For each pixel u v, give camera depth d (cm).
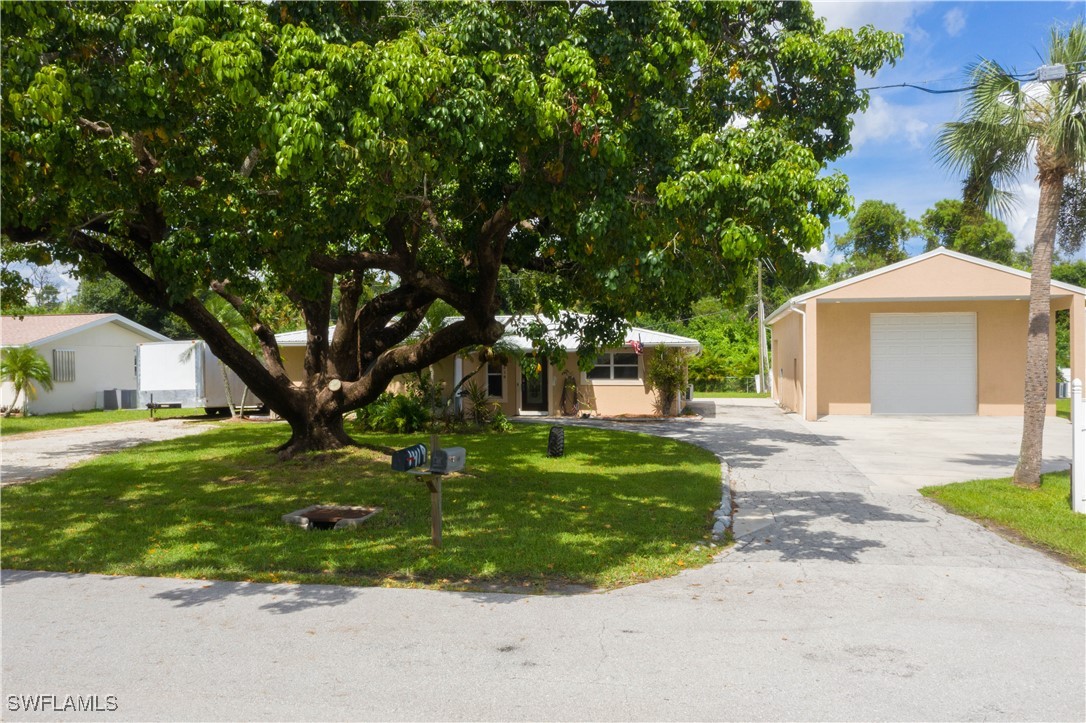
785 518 921
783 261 761
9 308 1341
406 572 686
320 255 1062
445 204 1128
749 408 2742
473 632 539
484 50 830
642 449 1552
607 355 2428
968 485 1105
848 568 705
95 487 1120
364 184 831
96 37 792
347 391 1355
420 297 1325
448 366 2358
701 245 829
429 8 955
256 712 419
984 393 2252
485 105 764
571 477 1195
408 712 419
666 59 856
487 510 944
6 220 956
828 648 511
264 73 812
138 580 667
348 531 835
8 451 1589
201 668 478
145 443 1712
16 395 2520
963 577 676
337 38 844
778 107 977
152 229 1048
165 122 846
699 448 1575
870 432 1878
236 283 969
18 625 555
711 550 768
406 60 720
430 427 1942
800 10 967
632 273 855
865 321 2311
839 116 1002
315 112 701
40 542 794
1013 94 1020
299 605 598
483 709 423
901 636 532
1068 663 486
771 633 538
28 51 718
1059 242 1255
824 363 2338
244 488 1098
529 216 955
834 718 412
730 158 771
